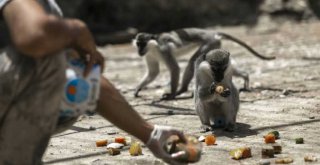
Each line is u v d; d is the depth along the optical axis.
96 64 4.14
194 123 8.48
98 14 26.72
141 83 11.66
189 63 11.53
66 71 4.00
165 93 11.36
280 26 26.41
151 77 11.71
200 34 12.09
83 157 6.56
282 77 13.05
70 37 3.68
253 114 8.90
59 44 3.62
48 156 6.64
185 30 12.16
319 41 20.72
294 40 21.48
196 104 8.03
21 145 4.14
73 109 4.10
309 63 15.32
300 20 27.05
